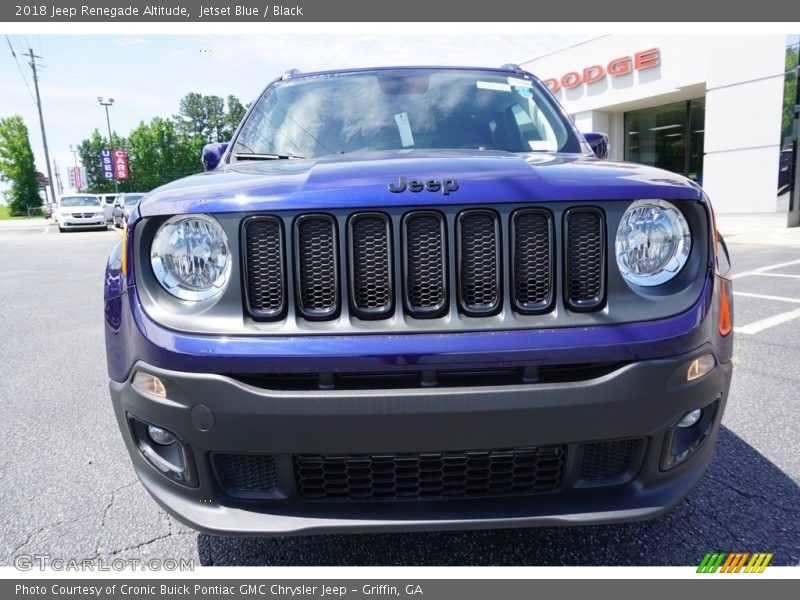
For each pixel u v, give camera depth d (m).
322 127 2.69
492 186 1.54
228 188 1.62
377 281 1.54
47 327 5.54
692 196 1.60
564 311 1.54
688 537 2.03
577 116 16.09
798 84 11.70
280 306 1.55
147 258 1.62
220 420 1.51
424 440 1.49
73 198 23.92
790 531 2.05
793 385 3.41
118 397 1.68
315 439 1.49
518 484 1.60
